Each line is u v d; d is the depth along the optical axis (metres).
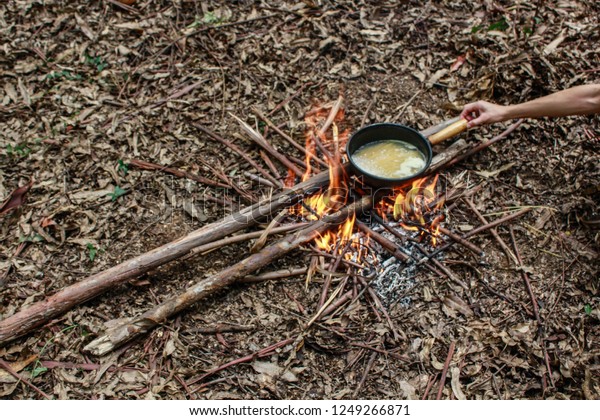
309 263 1.66
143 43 2.05
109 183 1.77
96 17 2.11
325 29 2.10
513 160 1.84
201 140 1.87
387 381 1.51
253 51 2.04
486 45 2.06
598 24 2.14
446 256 1.68
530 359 1.54
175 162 1.81
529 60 1.99
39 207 1.72
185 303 1.55
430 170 1.77
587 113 1.66
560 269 1.67
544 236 1.72
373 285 1.62
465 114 1.76
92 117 1.89
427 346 1.55
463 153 1.84
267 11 2.16
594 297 1.62
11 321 1.51
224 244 1.64
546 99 1.67
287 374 1.51
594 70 2.00
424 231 1.69
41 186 1.75
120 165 1.80
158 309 1.54
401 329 1.57
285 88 1.98
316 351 1.55
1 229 1.68
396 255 1.65
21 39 2.04
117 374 1.50
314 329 1.56
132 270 1.57
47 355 1.52
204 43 2.06
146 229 1.71
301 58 2.04
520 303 1.61
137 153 1.83
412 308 1.60
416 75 2.02
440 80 2.01
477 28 2.09
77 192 1.75
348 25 2.12
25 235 1.67
